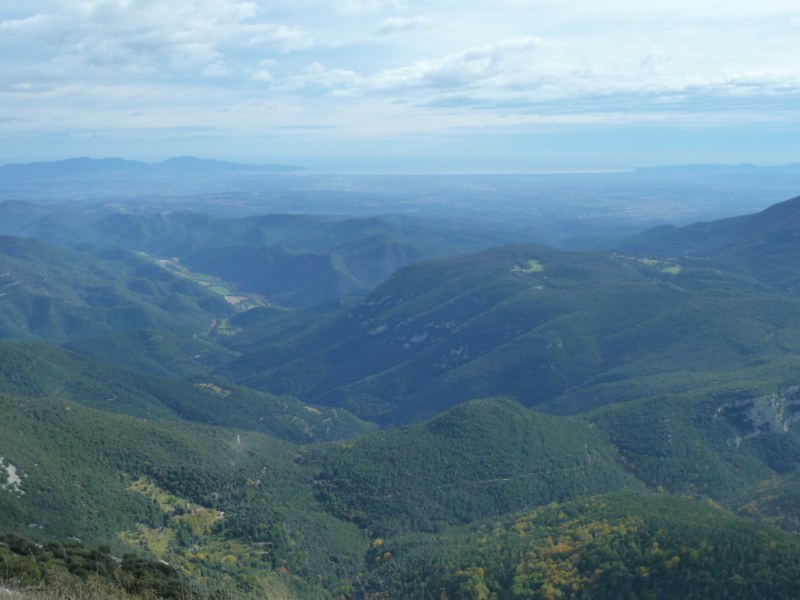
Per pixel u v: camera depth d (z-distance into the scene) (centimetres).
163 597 6384
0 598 5025
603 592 9019
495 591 9750
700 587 8431
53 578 5741
